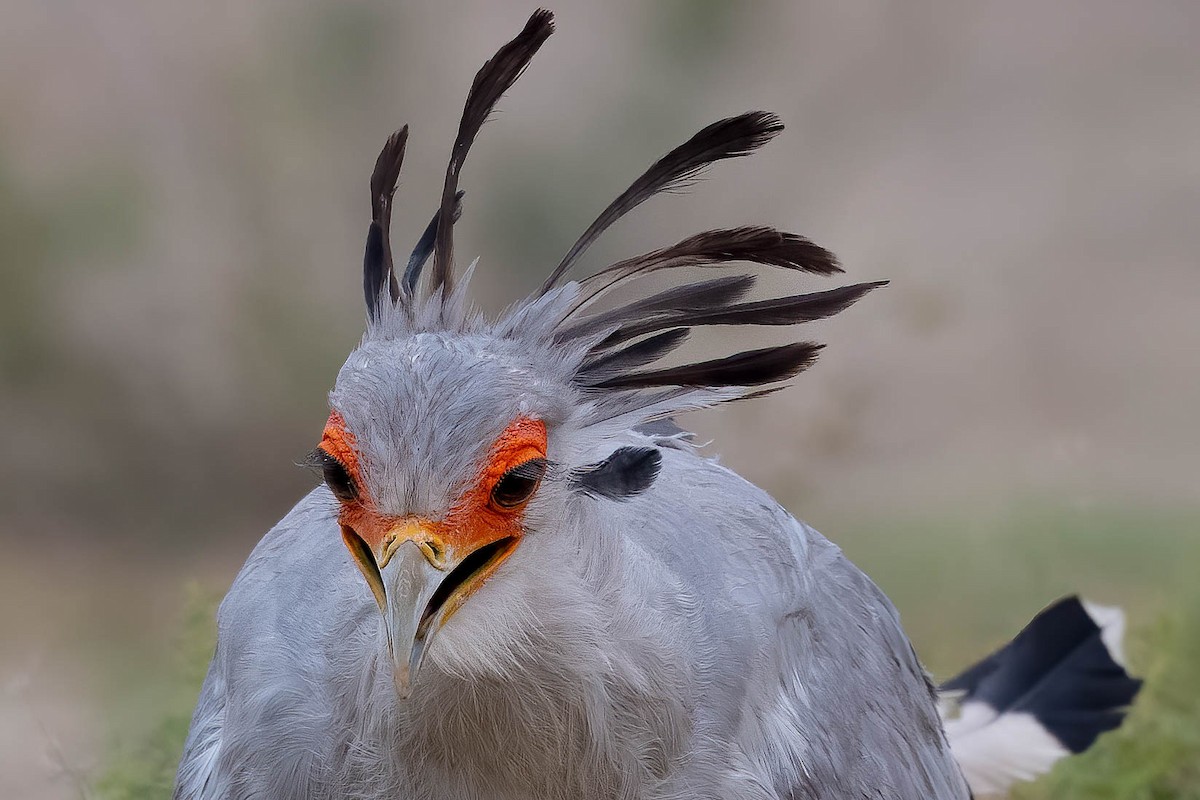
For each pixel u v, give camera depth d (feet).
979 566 34.86
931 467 46.83
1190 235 62.49
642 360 14.98
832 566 19.39
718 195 60.08
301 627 15.72
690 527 16.39
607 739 14.34
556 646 13.85
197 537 51.44
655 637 14.60
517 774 14.44
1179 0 72.49
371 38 61.41
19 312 55.57
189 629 26.53
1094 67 69.77
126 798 23.85
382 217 15.53
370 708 14.49
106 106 60.18
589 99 60.03
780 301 15.15
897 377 53.16
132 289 57.11
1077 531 35.76
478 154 57.93
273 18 62.28
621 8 62.90
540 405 13.67
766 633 16.42
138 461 54.39
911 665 20.31
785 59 66.23
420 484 13.16
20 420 54.49
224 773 16.17
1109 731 24.11
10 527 50.49
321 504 17.11
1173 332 57.21
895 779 18.11
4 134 58.59
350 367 13.93
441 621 13.28
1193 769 25.36
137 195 58.34
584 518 14.15
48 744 26.13
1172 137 66.69
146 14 61.87
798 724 16.72
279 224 59.26
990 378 54.13
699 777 15.29
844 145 65.41
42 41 60.90
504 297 55.36
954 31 69.97
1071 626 24.58
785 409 49.32
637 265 15.33
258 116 60.49
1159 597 30.32
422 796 14.73
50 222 57.06
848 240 61.21
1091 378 54.54
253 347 56.80
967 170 65.21
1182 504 40.55
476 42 62.23
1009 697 24.35
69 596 44.57
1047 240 61.77
